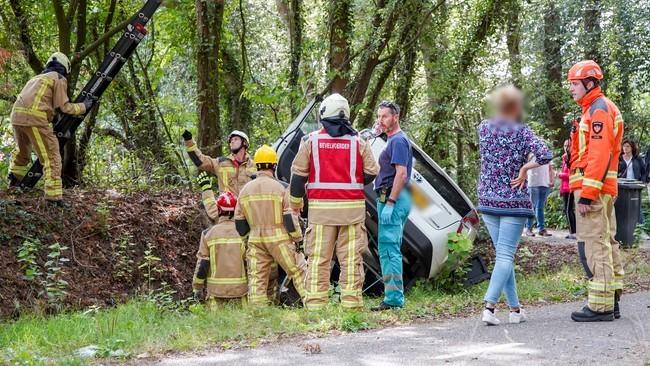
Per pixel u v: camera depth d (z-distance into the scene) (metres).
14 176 11.02
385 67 18.27
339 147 7.68
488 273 10.66
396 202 8.04
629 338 6.04
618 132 6.94
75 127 11.63
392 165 8.03
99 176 15.59
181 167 16.72
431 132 18.92
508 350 5.70
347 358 5.58
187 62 20.03
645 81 23.11
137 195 12.45
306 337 6.49
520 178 6.88
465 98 18.45
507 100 6.95
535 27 22.67
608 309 6.86
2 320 8.57
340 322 6.96
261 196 8.57
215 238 9.15
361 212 7.75
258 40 21.03
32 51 14.84
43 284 9.06
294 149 10.66
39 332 6.96
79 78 18.27
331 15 16.80
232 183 10.00
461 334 6.46
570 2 22.05
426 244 9.62
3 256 9.56
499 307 8.25
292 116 18.23
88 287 9.95
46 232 10.28
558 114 21.94
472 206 10.36
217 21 16.02
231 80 19.97
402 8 16.62
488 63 19.11
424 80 21.55
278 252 8.54
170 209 12.14
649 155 16.72
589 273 6.98
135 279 10.55
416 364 5.33
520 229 6.99
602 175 6.77
